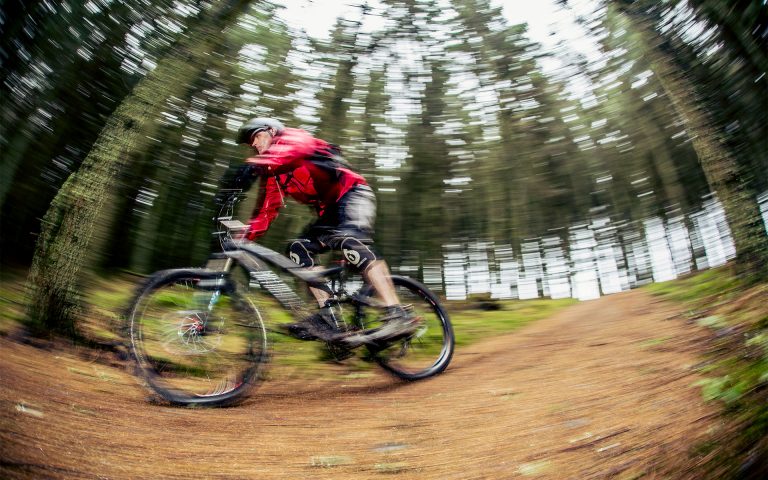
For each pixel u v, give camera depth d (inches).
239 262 116.0
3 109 197.6
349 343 122.9
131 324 105.0
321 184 124.2
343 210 125.7
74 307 133.8
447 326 139.7
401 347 134.0
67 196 134.9
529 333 205.2
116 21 218.4
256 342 112.2
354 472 79.4
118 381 112.8
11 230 203.0
